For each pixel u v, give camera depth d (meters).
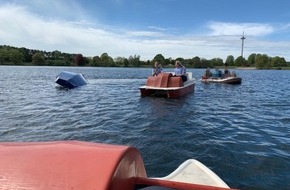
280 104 15.94
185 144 7.63
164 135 8.54
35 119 10.66
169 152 6.97
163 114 12.09
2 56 104.44
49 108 13.30
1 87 23.41
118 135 8.52
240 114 12.52
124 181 2.28
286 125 10.28
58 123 10.06
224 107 14.51
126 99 17.06
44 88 23.12
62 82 23.92
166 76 18.22
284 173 5.78
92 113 12.15
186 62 108.00
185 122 10.48
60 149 2.38
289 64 123.25
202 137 8.35
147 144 7.62
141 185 2.59
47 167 2.11
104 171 2.06
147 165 6.18
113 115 11.73
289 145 7.68
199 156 6.71
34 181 2.00
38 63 108.12
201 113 12.54
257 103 16.28
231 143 7.79
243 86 28.64
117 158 2.22
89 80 35.19
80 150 2.34
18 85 25.72
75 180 1.99
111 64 115.69
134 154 2.52
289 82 38.03
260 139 8.27
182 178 4.11
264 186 5.23
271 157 6.67
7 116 11.15
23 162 2.18
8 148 2.48
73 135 8.55
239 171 5.87
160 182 2.63
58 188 1.95
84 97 17.84
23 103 14.73
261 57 122.81
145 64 117.62
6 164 2.17
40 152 2.33
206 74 32.31
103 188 1.93
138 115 11.79
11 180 2.03
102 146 2.47
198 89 24.06
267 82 37.50
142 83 31.03
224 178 5.55
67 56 119.19
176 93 17.33
